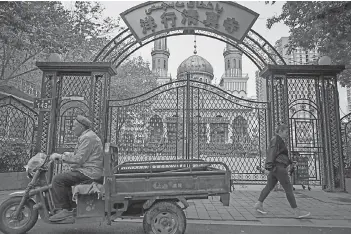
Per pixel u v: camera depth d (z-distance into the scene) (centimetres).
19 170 980
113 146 489
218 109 1059
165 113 1084
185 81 965
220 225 524
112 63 959
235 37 923
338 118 903
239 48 978
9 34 1005
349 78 1308
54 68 875
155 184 440
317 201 740
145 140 1063
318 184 977
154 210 433
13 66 1480
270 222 545
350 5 791
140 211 472
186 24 926
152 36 936
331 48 1028
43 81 878
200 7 930
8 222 452
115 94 2027
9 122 997
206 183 445
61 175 445
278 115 908
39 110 848
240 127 1093
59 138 873
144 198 436
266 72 937
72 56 1566
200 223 534
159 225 432
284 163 588
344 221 554
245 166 1106
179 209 436
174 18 927
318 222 546
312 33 984
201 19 927
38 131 855
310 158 952
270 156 588
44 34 1080
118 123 949
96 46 1490
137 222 543
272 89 909
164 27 928
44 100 848
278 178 585
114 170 440
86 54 1523
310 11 889
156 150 1059
